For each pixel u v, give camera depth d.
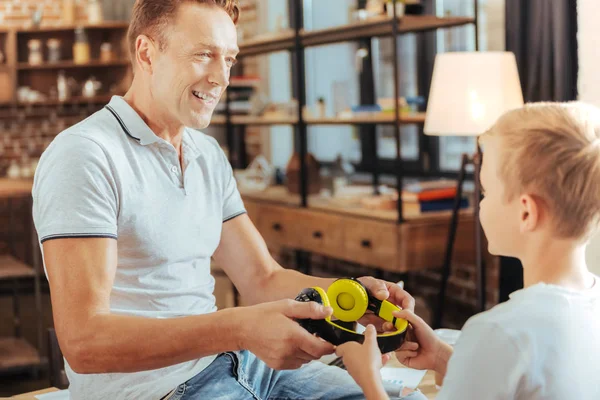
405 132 5.06
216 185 1.92
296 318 1.48
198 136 1.96
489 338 1.20
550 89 3.46
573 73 3.32
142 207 1.72
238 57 5.65
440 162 4.80
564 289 1.25
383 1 4.11
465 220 4.00
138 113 1.82
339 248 4.34
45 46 7.30
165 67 1.76
